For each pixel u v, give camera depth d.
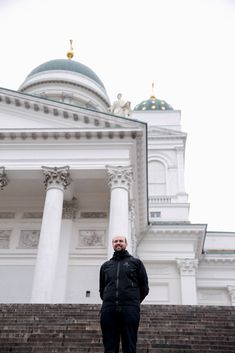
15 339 9.49
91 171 25.08
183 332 10.06
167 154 44.38
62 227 28.02
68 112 26.17
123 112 29.00
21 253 27.88
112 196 23.69
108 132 25.27
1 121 26.64
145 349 8.79
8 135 25.67
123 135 25.36
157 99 52.47
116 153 25.19
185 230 35.75
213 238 42.47
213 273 38.31
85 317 11.48
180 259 34.88
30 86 47.34
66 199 28.17
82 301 26.20
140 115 48.53
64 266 26.78
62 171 24.58
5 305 12.77
